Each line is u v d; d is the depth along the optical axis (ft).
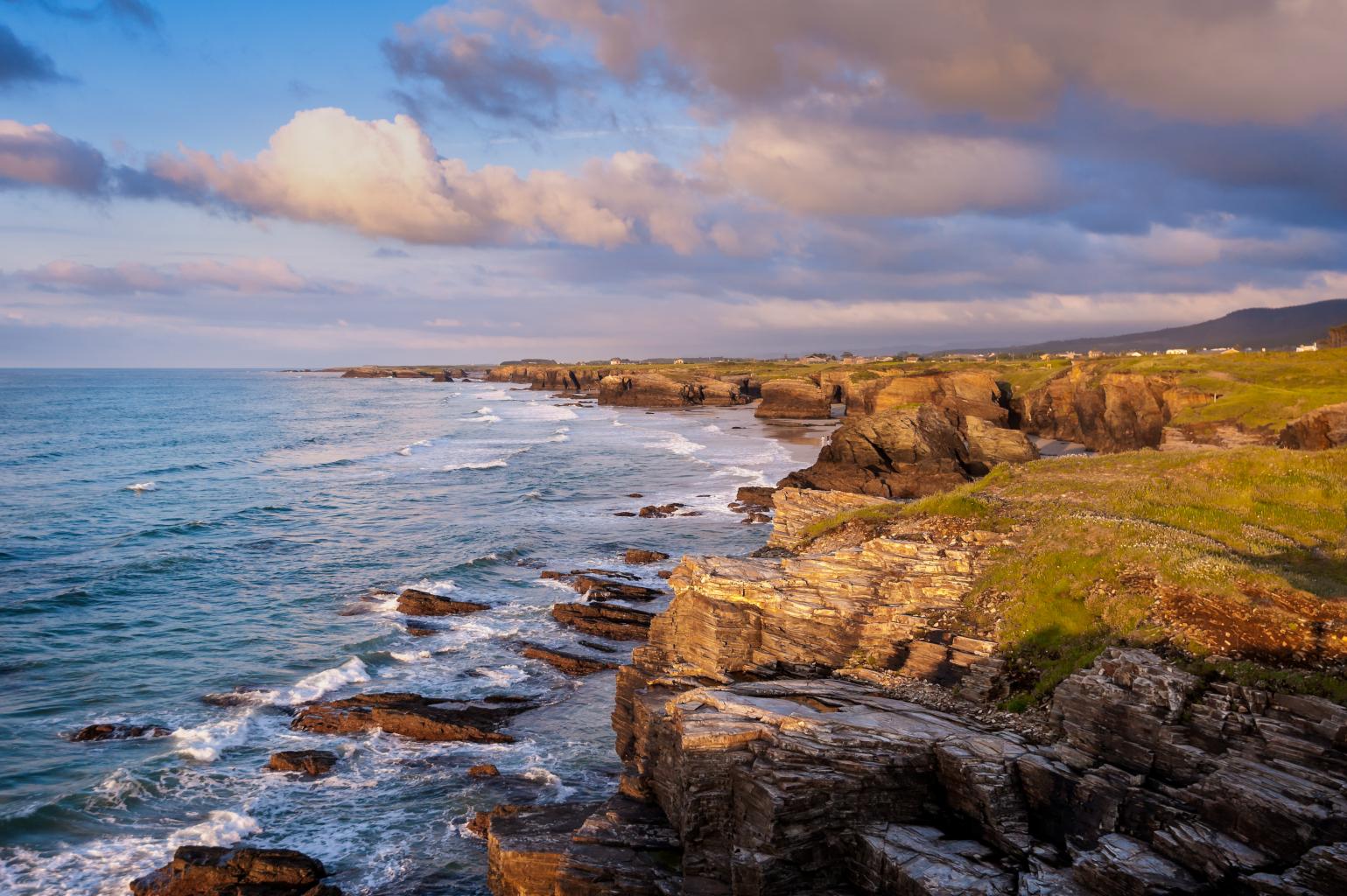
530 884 60.39
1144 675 48.93
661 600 142.00
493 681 110.42
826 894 47.88
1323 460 96.02
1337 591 57.62
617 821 62.44
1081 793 45.03
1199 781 42.93
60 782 82.58
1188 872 39.40
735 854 49.37
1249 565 61.93
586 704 103.60
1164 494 91.45
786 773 49.75
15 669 111.04
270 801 81.00
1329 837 36.94
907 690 62.85
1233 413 248.73
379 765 88.38
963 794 49.01
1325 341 413.39
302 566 167.53
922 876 43.80
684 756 54.08
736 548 181.16
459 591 150.61
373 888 68.08
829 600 73.82
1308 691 45.57
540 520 213.25
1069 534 74.18
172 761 87.56
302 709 101.30
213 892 65.92
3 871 68.80
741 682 68.80
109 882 67.92
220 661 116.37
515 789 83.20
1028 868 44.21
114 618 133.80
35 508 224.33
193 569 164.55
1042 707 55.62
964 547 80.79
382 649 120.88
